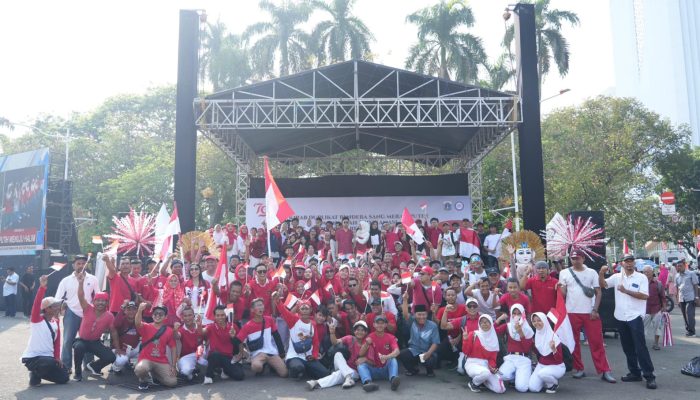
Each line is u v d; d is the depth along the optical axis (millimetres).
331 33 34406
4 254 23203
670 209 30344
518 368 8289
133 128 40438
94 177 37781
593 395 7875
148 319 9438
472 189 22875
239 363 9273
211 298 9047
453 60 32031
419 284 10102
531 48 16156
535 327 8273
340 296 10805
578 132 31547
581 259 8969
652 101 86938
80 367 8867
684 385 8438
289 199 21078
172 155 35094
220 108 16188
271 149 22484
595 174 30281
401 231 16234
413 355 9094
